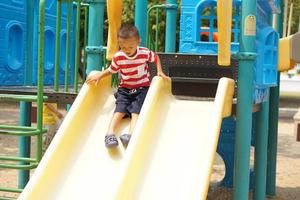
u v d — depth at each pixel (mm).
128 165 4848
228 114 5625
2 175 8375
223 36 5586
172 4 8250
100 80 5793
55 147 5141
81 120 5512
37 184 4848
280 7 7789
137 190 4945
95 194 4980
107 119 5609
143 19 6363
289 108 19844
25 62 8141
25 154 7324
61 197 4961
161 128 5379
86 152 5309
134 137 5074
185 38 7172
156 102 5488
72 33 9539
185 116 5469
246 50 5711
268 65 6242
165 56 6219
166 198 4867
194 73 6480
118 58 5594
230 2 5570
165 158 5145
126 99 5574
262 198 7027
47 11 8664
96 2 6078
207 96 6629
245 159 5770
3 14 7609
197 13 7137
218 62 5629
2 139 11727
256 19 5879
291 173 8984
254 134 7254
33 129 5723
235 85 6176
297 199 7594
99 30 6102
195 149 5184
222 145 7816
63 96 6145
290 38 6504
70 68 9516
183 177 5000
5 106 19156
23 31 8102
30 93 6348
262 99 6598
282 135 13141
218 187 7852
